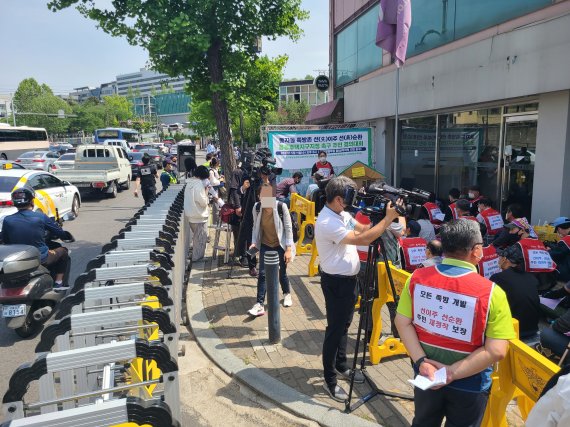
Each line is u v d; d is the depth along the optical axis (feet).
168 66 27.84
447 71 28.60
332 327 11.75
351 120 45.44
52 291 17.28
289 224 17.57
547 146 22.44
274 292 14.99
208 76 30.14
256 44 30.32
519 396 9.12
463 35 28.22
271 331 15.21
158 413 6.27
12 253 15.69
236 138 111.34
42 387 8.79
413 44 34.17
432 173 35.01
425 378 7.02
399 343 14.24
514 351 8.51
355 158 39.42
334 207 11.41
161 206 23.27
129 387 7.44
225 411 12.10
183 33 24.22
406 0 22.66
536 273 14.66
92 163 59.26
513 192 26.63
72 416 5.97
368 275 11.68
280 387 12.67
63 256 19.56
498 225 21.24
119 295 9.68
